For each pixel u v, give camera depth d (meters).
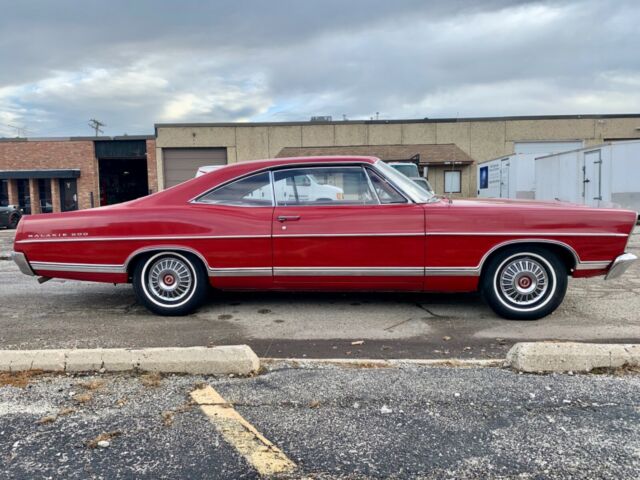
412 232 4.34
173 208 4.63
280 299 5.43
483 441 2.43
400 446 2.40
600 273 4.38
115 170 32.06
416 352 3.74
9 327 4.54
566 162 15.31
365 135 27.41
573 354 3.23
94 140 28.22
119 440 2.48
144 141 28.20
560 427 2.55
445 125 27.22
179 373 3.27
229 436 2.51
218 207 4.61
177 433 2.54
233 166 4.76
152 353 3.32
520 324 4.41
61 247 4.70
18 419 2.70
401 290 4.55
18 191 28.84
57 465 2.29
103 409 2.80
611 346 3.33
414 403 2.83
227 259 4.54
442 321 4.55
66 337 4.20
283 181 4.63
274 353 3.76
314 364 3.43
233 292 5.77
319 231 4.42
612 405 2.77
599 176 13.76
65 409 2.80
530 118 26.92
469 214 4.33
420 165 25.47
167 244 4.57
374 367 3.36
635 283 6.07
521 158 17.77
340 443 2.43
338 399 2.89
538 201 4.91
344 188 4.55
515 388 2.99
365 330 4.32
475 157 27.23
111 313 5.00
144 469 2.24
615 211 4.30
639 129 26.61
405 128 27.34
